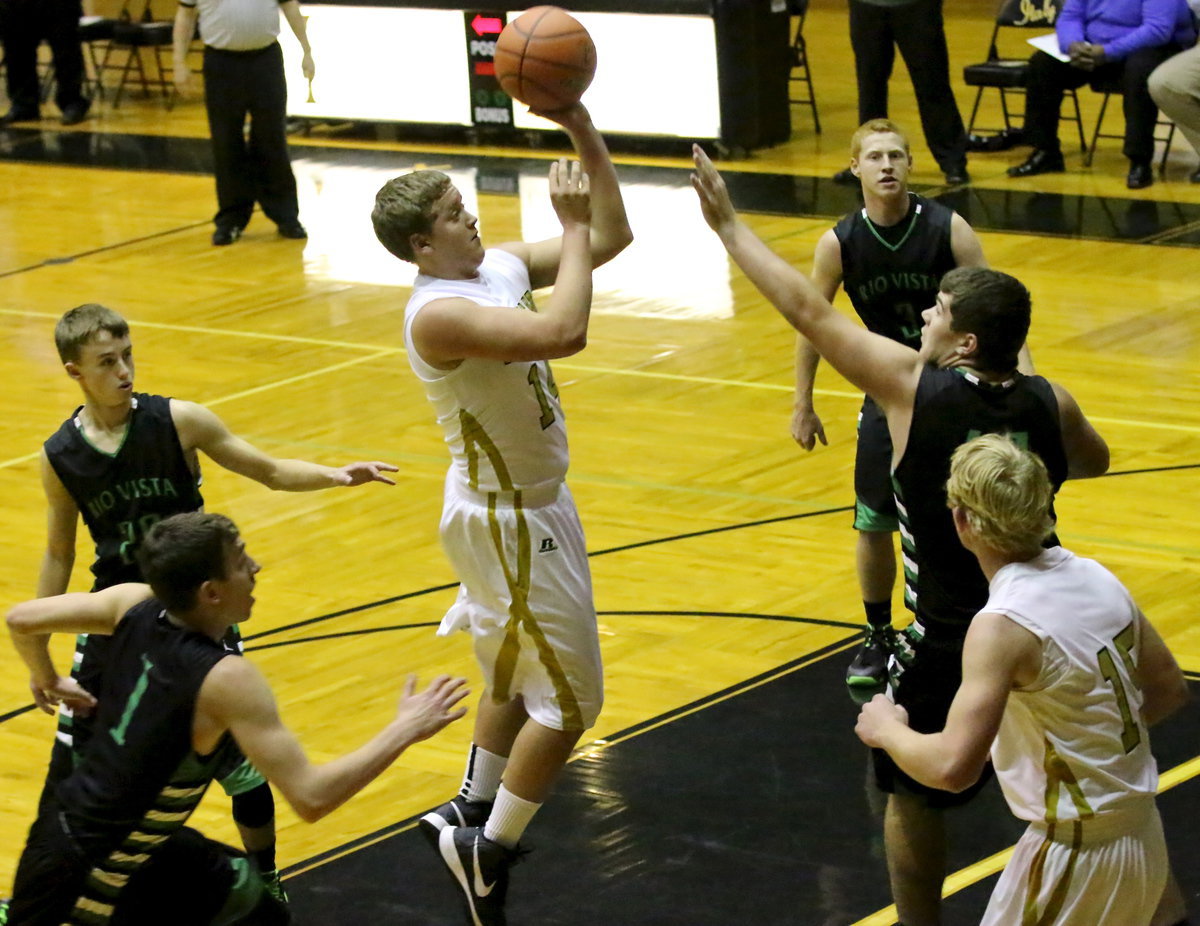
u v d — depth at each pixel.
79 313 6.94
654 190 21.81
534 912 7.18
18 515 12.56
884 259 8.99
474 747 7.09
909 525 6.29
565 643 6.69
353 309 17.77
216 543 5.63
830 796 8.05
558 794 8.21
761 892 7.24
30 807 8.35
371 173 23.77
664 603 10.40
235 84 19.98
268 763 5.49
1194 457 12.34
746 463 12.81
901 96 26.47
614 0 23.48
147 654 5.66
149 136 27.06
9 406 15.10
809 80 24.48
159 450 7.04
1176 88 19.38
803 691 9.17
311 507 12.45
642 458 13.02
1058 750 5.28
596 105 24.12
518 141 25.23
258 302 18.14
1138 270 17.17
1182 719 8.58
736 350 15.70
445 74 25.03
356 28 25.53
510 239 19.34
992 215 19.56
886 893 7.18
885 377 6.20
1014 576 5.34
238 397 15.03
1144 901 5.34
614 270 18.55
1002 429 6.12
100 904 5.70
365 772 5.51
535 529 6.64
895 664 6.57
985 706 5.15
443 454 13.44
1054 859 5.33
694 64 23.14
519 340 6.23
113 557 7.11
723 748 8.59
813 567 10.84
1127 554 10.71
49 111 29.39
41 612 6.05
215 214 21.38
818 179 21.77
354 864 7.69
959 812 7.86
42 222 22.08
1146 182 20.36
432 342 6.39
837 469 12.60
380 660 9.84
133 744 5.57
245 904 6.07
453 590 10.84
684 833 7.79
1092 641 5.26
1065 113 24.91
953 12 33.69
